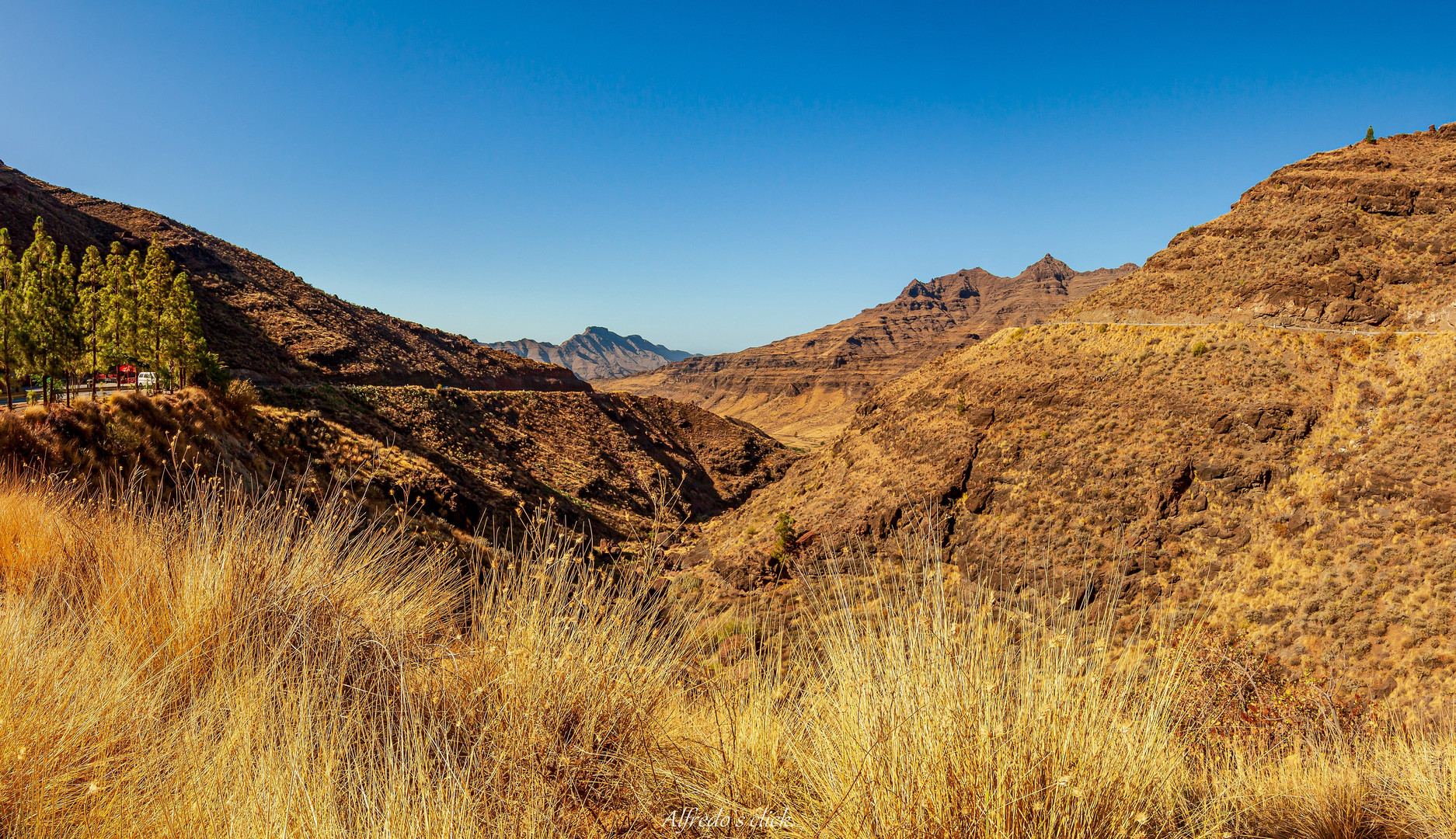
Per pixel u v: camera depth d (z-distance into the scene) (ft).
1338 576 101.50
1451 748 13.05
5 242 95.71
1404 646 86.48
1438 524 102.27
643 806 7.95
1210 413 142.10
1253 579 108.78
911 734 7.65
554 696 8.99
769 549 128.06
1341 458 122.31
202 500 12.74
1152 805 7.95
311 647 9.68
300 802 6.55
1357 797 11.84
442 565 13.16
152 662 9.30
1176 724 9.23
